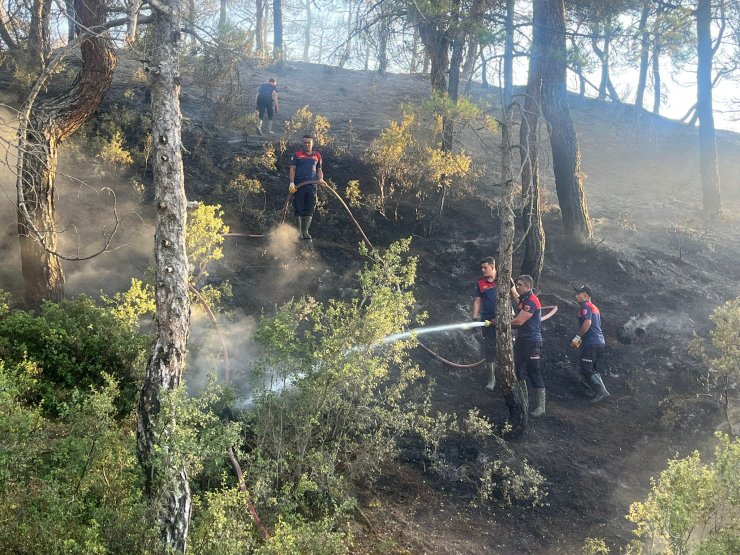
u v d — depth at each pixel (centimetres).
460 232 1185
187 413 480
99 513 420
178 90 528
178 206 512
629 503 663
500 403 804
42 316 686
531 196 986
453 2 1095
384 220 1174
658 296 1067
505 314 741
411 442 710
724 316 791
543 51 1053
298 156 1052
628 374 892
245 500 484
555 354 926
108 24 561
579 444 747
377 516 598
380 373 627
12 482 418
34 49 1309
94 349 643
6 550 379
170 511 449
